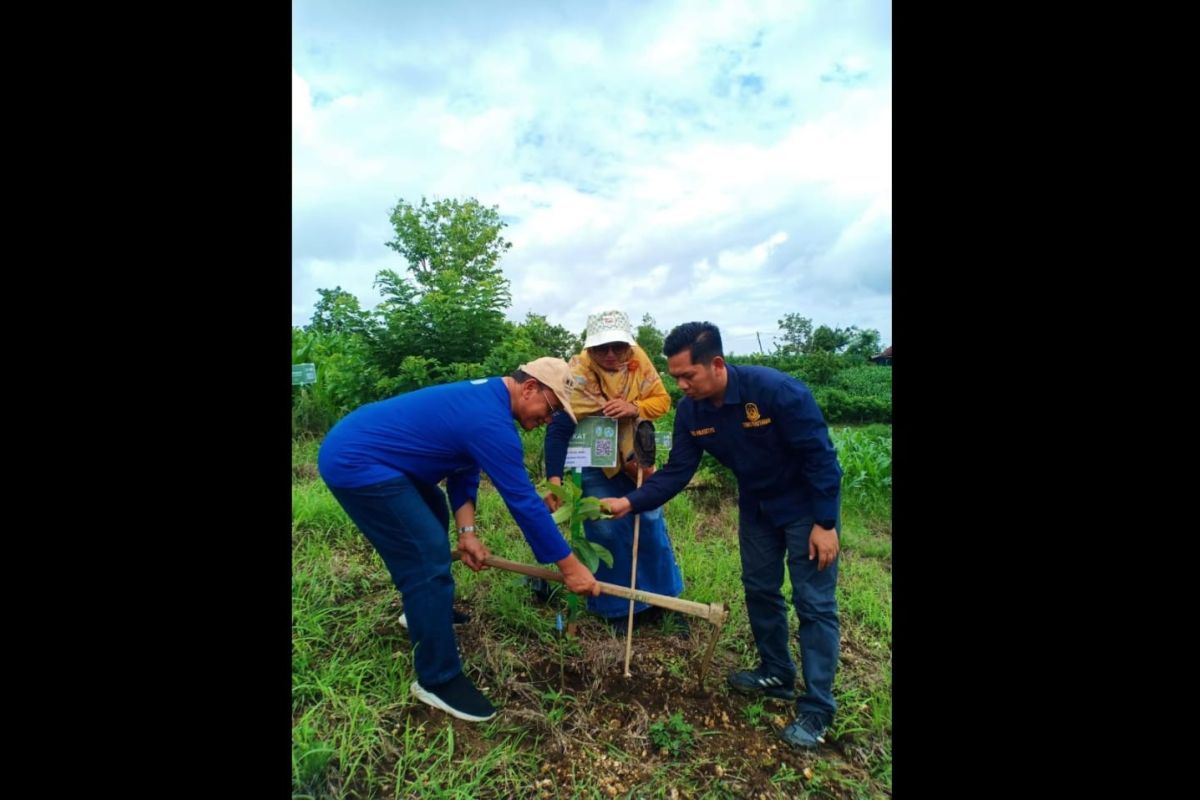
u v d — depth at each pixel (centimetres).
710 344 259
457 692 254
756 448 264
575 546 288
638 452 338
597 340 323
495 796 223
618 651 309
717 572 400
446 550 253
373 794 215
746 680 292
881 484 661
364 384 624
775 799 233
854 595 407
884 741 262
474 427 248
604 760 244
